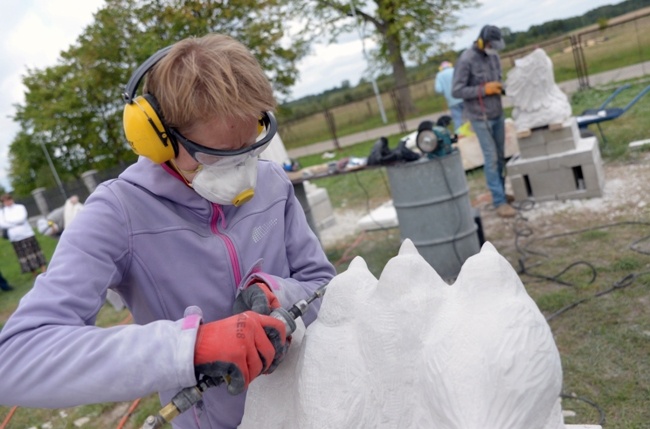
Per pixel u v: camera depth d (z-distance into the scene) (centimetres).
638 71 1166
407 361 87
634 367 252
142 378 80
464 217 388
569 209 475
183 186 105
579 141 519
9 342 85
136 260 102
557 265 376
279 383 107
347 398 91
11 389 84
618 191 484
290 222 125
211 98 86
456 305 88
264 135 98
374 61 1847
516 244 413
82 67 1847
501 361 75
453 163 379
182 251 105
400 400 86
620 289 321
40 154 2520
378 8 1681
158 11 1224
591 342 279
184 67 88
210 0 1212
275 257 117
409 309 90
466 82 489
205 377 88
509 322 79
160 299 106
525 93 486
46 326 85
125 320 509
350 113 1997
